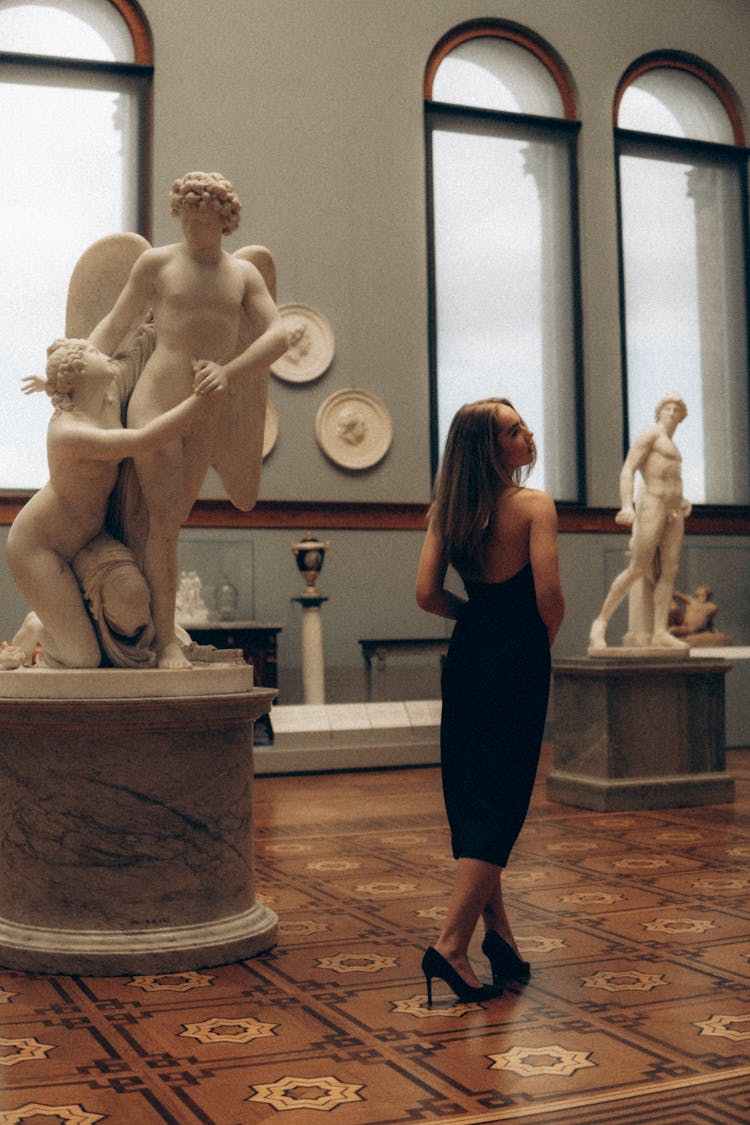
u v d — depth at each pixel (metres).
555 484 13.53
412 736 10.83
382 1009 3.49
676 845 6.36
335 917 4.74
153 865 4.02
